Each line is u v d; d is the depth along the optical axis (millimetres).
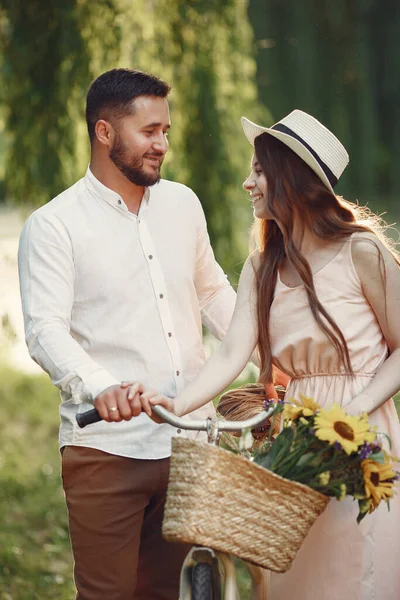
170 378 5051
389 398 4434
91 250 4953
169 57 9156
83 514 4969
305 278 4484
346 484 3951
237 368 4660
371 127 23938
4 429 12281
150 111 4922
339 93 22609
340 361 4496
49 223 4930
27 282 4891
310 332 4508
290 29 21719
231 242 9695
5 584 7258
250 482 3682
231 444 4215
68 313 4883
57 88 8914
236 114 9703
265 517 3699
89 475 4957
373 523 4508
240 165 9664
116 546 4977
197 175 9539
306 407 4023
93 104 4992
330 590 4520
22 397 13742
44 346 4695
